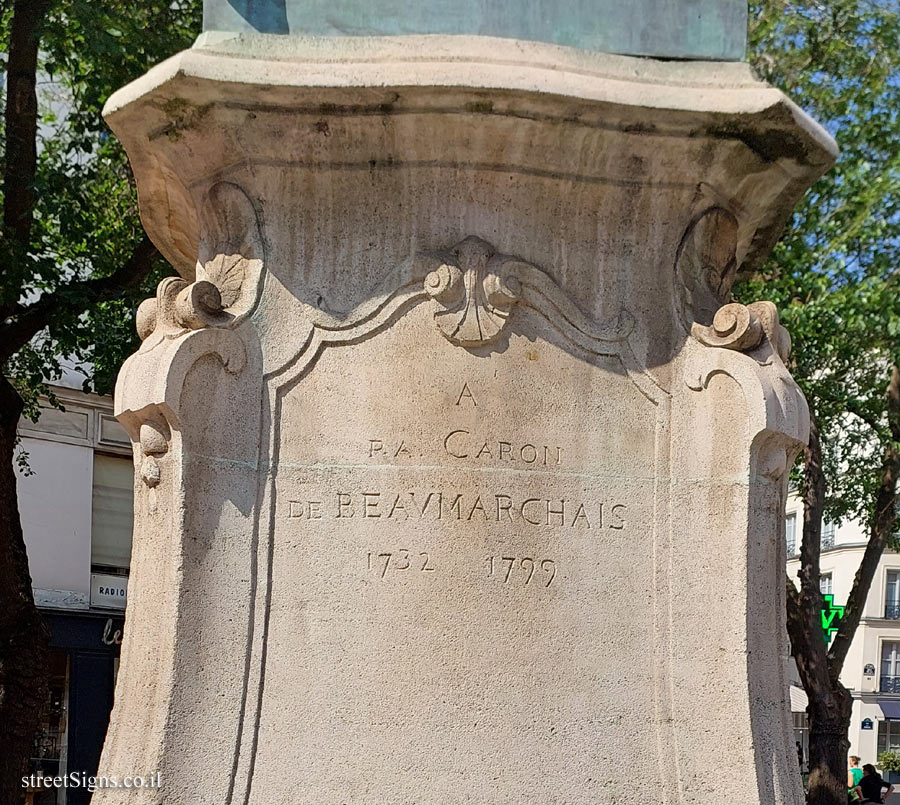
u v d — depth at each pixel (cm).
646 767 421
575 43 442
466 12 439
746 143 443
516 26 440
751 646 427
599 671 427
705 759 421
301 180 443
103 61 982
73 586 1859
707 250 461
